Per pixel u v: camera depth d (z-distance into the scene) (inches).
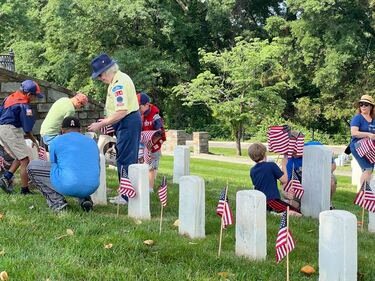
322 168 315.6
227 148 1325.0
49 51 1533.0
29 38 1686.8
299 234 267.3
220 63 1212.5
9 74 441.7
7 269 176.9
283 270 201.2
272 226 277.1
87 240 216.4
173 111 1692.9
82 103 322.3
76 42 1531.7
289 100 1610.5
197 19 1627.7
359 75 1413.6
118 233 231.1
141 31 1541.6
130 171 276.5
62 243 212.1
